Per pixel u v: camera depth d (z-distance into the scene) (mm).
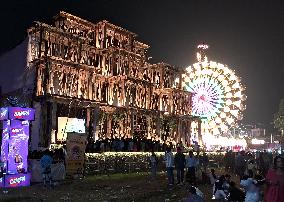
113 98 53688
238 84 65812
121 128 52062
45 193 22047
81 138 28953
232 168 38594
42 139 42031
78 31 53344
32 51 47094
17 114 24531
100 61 53625
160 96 63875
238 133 95250
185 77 67938
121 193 22188
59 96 42656
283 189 8789
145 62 61156
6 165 24797
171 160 26062
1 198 19891
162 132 59094
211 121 66375
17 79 48219
